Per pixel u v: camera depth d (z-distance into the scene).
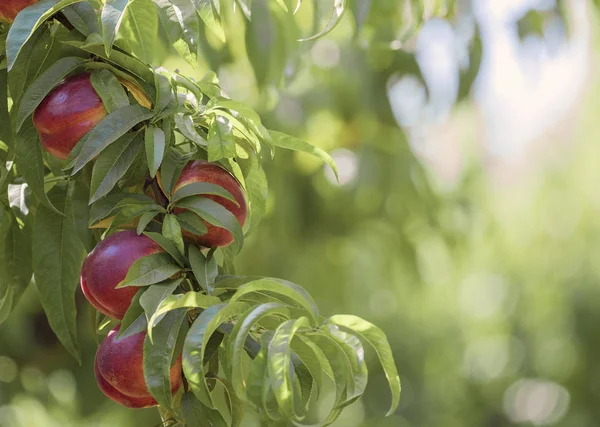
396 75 3.71
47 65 1.46
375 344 1.21
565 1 2.85
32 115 1.47
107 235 1.38
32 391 4.22
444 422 8.27
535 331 8.27
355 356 1.19
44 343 4.21
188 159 1.43
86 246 1.60
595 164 7.50
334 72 3.94
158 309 1.19
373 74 3.79
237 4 2.59
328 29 1.43
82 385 4.27
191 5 1.46
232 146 1.36
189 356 1.18
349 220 4.16
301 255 4.28
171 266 1.32
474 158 5.16
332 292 4.46
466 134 5.20
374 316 6.40
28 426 4.29
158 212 1.36
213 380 1.36
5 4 1.44
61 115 1.40
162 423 1.38
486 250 6.91
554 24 2.86
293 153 4.02
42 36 1.46
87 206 1.61
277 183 3.95
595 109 7.38
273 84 2.79
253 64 2.67
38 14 1.35
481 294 8.29
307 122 3.98
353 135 4.09
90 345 4.28
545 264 7.71
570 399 8.03
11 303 1.69
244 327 1.16
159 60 2.57
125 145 1.38
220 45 2.67
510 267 7.75
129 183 1.42
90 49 1.41
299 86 4.04
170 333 1.26
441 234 4.38
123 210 1.35
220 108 1.43
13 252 1.68
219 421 1.33
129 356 1.29
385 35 2.62
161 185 1.38
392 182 4.11
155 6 1.55
